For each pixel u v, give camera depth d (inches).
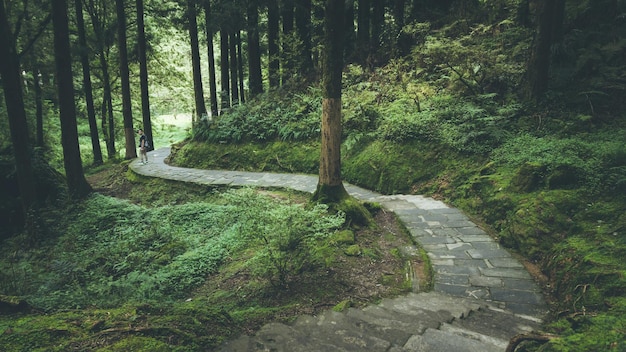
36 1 560.4
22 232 438.9
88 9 788.6
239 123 647.1
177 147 738.8
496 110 410.0
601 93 368.2
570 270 196.2
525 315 181.0
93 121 800.9
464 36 533.3
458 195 355.3
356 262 249.3
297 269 234.5
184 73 1037.8
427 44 499.5
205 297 236.8
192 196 495.8
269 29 725.9
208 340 130.3
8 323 136.5
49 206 481.1
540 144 339.0
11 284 263.9
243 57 926.4
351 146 479.5
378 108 507.2
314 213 236.5
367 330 154.0
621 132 321.4
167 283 255.6
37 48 658.2
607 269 177.3
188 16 713.0
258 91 742.5
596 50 425.7
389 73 566.9
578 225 231.6
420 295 205.3
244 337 134.4
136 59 914.7
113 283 240.1
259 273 231.3
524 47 462.0
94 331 129.3
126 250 337.4
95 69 912.9
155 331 127.0
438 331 148.2
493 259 245.8
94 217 431.5
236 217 370.0
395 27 641.6
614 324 126.6
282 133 571.2
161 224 387.5
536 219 253.3
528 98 404.8
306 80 670.5
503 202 298.8
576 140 324.8
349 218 301.3
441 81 510.3
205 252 302.4
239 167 584.7
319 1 697.6
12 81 397.1
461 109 429.1
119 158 815.7
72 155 497.7
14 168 484.7
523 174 301.7
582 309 163.8
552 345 119.0
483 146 379.6
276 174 526.6
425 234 288.7
